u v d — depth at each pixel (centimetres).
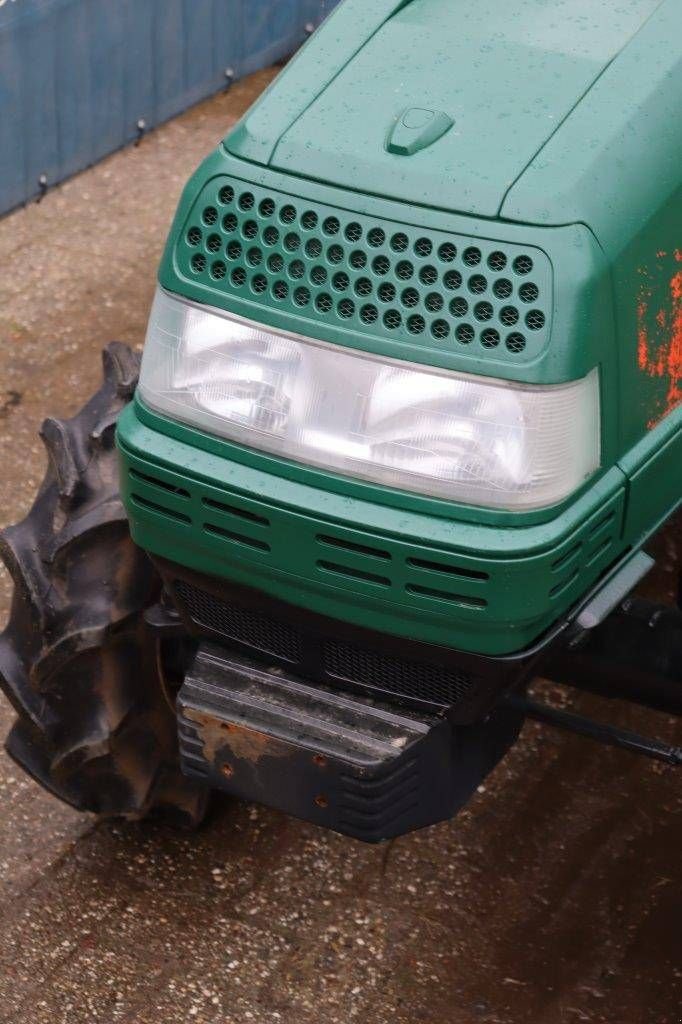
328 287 207
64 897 293
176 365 220
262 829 310
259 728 232
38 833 308
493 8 236
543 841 308
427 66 223
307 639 232
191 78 429
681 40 226
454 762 240
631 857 304
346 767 226
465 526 205
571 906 293
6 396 446
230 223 215
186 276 218
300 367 210
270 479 214
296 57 229
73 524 268
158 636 272
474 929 287
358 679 233
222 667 242
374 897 294
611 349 207
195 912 290
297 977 277
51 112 395
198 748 241
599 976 277
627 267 207
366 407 207
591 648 260
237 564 223
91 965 278
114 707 279
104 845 305
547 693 346
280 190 211
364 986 275
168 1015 268
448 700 228
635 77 218
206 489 218
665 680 257
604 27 230
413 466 205
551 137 208
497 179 203
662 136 215
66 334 478
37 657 273
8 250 521
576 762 329
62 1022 266
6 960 279
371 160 208
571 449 205
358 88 220
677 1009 271
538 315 198
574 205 201
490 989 274
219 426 217
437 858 303
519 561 204
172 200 554
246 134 217
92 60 396
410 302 204
